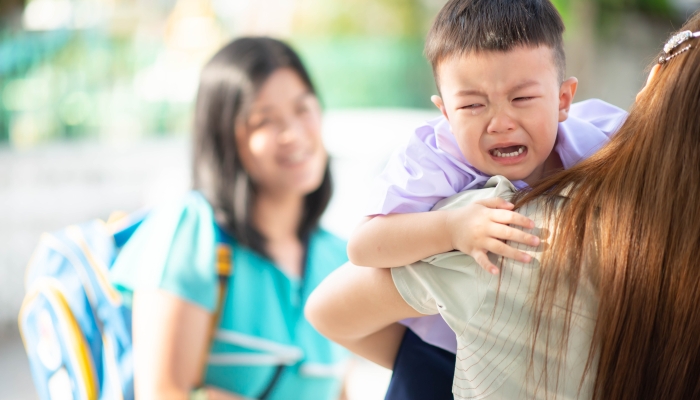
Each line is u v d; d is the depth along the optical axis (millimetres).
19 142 7055
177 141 7637
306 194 2537
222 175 2344
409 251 1253
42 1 7371
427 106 9992
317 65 9914
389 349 1530
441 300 1203
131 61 7988
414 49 10047
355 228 1373
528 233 1138
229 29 9211
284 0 9719
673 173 1064
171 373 2061
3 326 5941
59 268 2098
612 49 9391
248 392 2205
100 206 6555
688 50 1119
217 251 2232
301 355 2273
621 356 1077
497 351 1150
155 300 2096
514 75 1267
